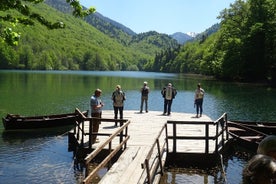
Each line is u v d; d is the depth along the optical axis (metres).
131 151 13.41
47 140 19.30
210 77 117.25
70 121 24.03
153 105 39.53
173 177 12.58
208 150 13.97
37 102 39.38
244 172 2.34
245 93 54.28
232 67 83.44
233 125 19.06
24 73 126.19
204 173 13.09
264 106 38.81
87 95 48.97
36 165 14.03
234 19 87.06
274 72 76.50
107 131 17.47
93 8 7.92
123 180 9.78
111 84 77.44
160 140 15.64
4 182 11.80
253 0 81.00
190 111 34.75
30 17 7.40
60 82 79.25
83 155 14.44
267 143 3.15
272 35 77.19
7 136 20.33
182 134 17.25
